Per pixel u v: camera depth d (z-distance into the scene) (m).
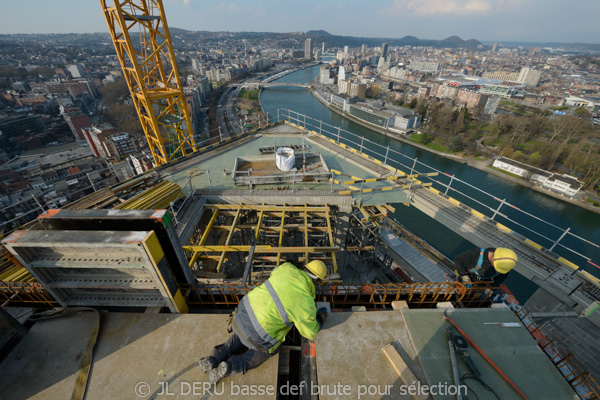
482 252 6.57
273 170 20.56
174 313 5.93
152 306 6.01
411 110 125.44
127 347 5.10
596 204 65.50
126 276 5.75
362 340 5.20
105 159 91.69
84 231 5.03
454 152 93.75
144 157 62.59
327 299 7.23
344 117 137.88
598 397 4.64
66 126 129.38
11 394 4.43
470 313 5.76
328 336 5.26
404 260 20.66
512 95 188.12
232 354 4.86
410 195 19.16
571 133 99.19
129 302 5.92
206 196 17.31
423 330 5.36
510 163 80.00
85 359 4.86
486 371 4.71
